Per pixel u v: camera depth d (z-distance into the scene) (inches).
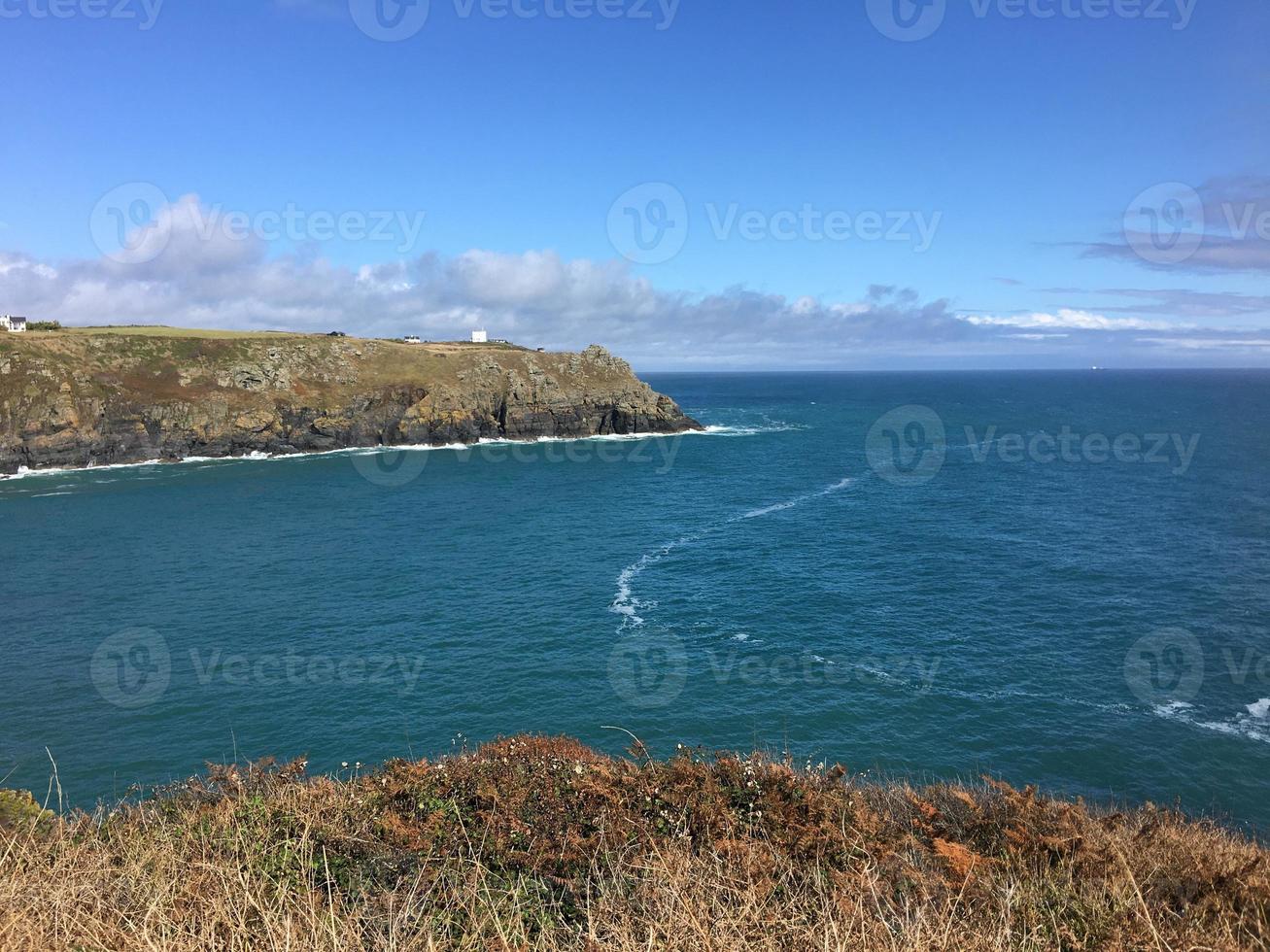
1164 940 184.9
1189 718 916.0
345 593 1453.0
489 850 250.5
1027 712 933.8
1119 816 291.3
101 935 184.9
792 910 194.7
